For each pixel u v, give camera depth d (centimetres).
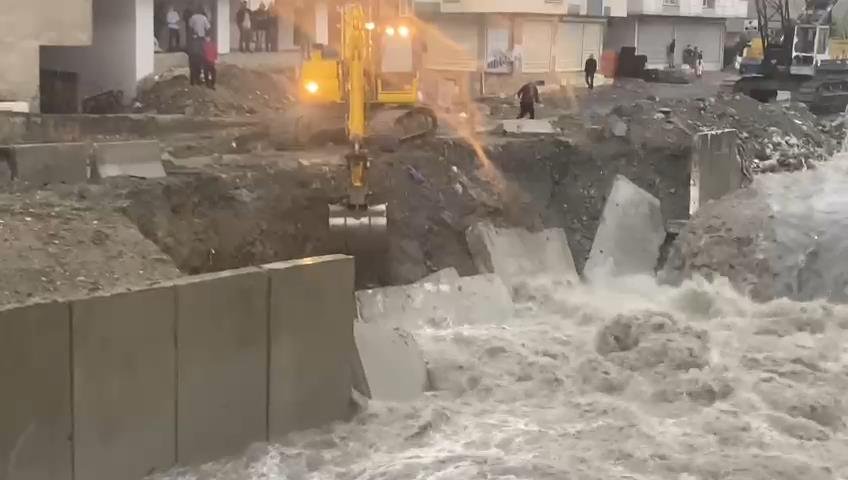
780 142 2108
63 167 1221
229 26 3155
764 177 1850
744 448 871
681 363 1062
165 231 1180
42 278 832
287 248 1325
